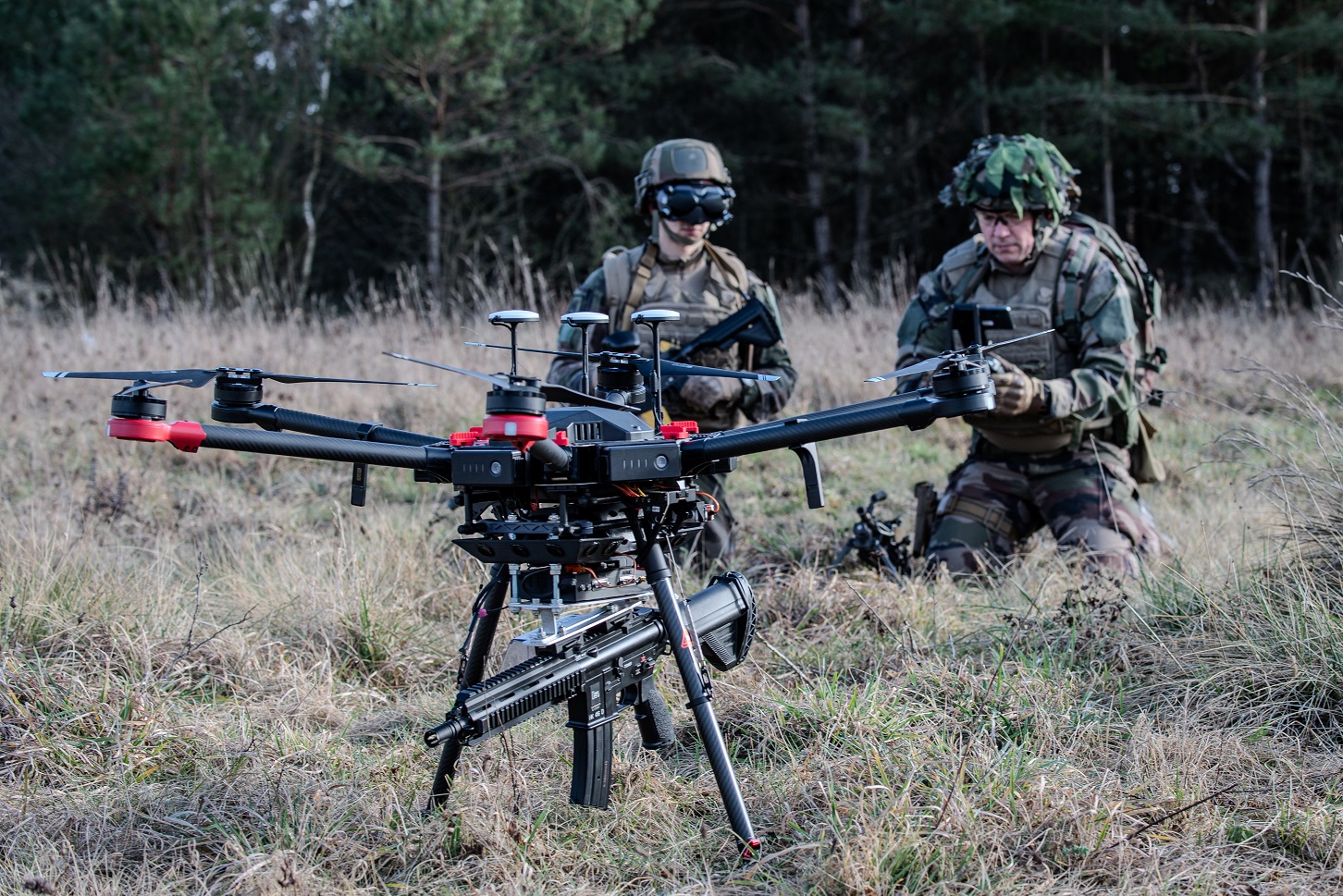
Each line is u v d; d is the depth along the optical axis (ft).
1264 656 12.10
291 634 14.40
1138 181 76.18
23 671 12.32
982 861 8.79
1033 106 61.21
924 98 70.49
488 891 8.82
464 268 66.49
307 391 28.30
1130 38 65.62
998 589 15.88
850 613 14.73
